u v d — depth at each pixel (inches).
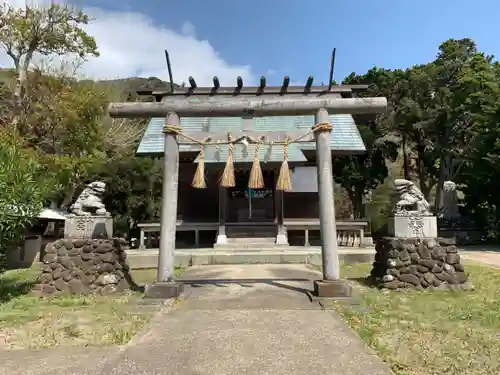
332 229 274.1
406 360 153.9
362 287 312.2
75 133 697.0
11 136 532.4
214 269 443.2
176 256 493.4
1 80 729.6
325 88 642.8
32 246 542.3
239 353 161.5
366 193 1031.6
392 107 940.6
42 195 315.3
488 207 766.5
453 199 764.6
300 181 669.9
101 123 848.3
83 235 308.3
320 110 284.8
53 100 681.0
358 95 970.1
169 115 288.8
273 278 367.2
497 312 225.3
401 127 919.7
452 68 896.9
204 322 208.8
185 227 611.8
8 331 197.6
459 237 711.7
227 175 287.9
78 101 682.8
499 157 645.9
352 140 610.2
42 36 699.4
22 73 685.3
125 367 148.2
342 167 957.8
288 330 192.7
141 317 220.4
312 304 251.0
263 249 542.0
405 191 315.0
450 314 222.7
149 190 944.3
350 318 216.1
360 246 558.9
